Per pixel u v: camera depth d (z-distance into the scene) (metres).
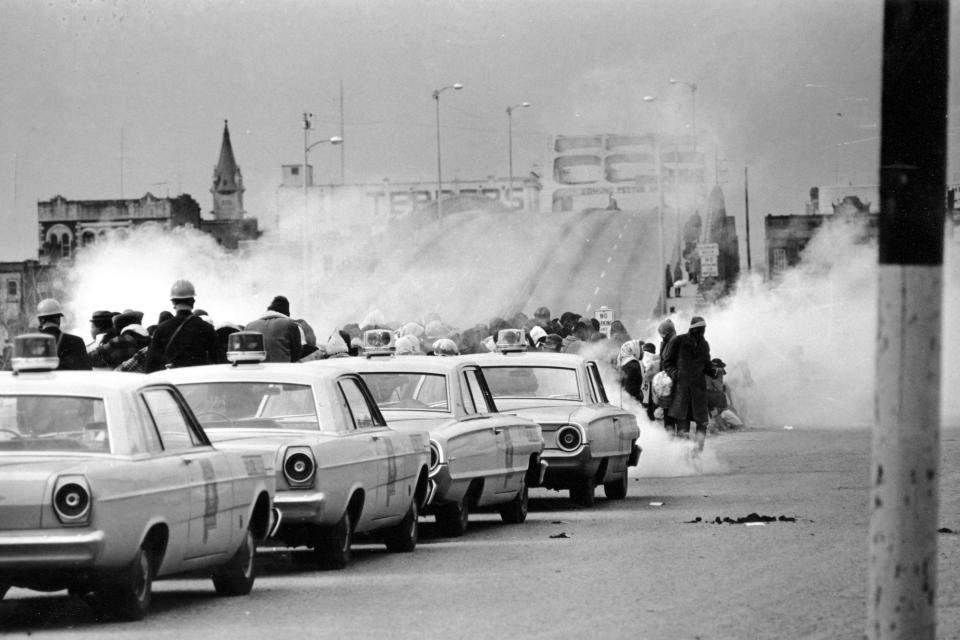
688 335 35.72
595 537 22.31
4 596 16.89
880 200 10.09
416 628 14.20
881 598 10.01
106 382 15.03
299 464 17.84
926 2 10.07
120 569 14.14
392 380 23.97
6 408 14.74
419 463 21.14
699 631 13.95
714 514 25.52
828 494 29.00
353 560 20.02
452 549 21.19
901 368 9.98
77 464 13.92
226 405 19.14
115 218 197.12
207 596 16.59
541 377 28.53
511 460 24.33
